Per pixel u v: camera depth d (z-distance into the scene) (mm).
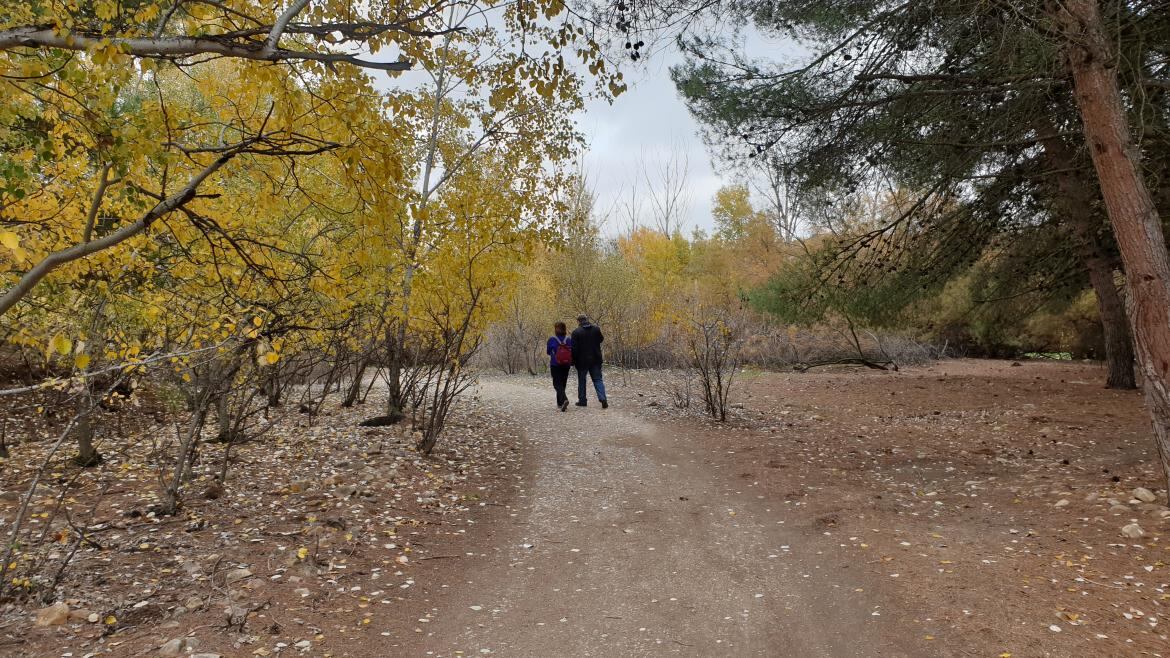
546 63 3975
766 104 9250
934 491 6375
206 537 4648
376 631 3543
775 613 3904
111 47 2580
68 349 2469
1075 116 8680
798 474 7242
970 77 8070
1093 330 18516
